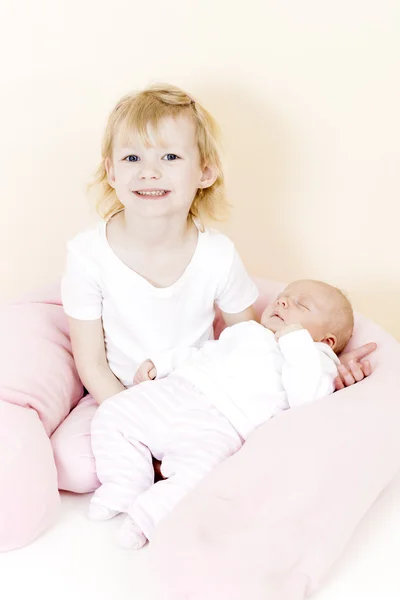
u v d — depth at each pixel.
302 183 1.64
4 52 1.52
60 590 0.96
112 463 1.17
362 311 1.75
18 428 1.10
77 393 1.37
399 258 1.69
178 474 1.14
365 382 1.22
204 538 0.94
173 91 1.29
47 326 1.38
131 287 1.32
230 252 1.38
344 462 1.06
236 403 1.23
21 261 1.69
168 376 1.29
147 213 1.25
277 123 1.59
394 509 1.13
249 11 1.51
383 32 1.50
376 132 1.58
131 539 1.05
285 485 1.01
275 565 0.93
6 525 1.01
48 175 1.61
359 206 1.65
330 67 1.54
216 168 1.34
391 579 0.99
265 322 1.40
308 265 1.72
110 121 1.29
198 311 1.39
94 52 1.53
